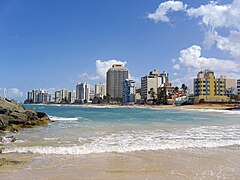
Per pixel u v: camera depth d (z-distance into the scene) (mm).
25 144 17500
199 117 53125
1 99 36969
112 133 23625
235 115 62531
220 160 12938
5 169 11102
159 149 15688
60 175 10359
